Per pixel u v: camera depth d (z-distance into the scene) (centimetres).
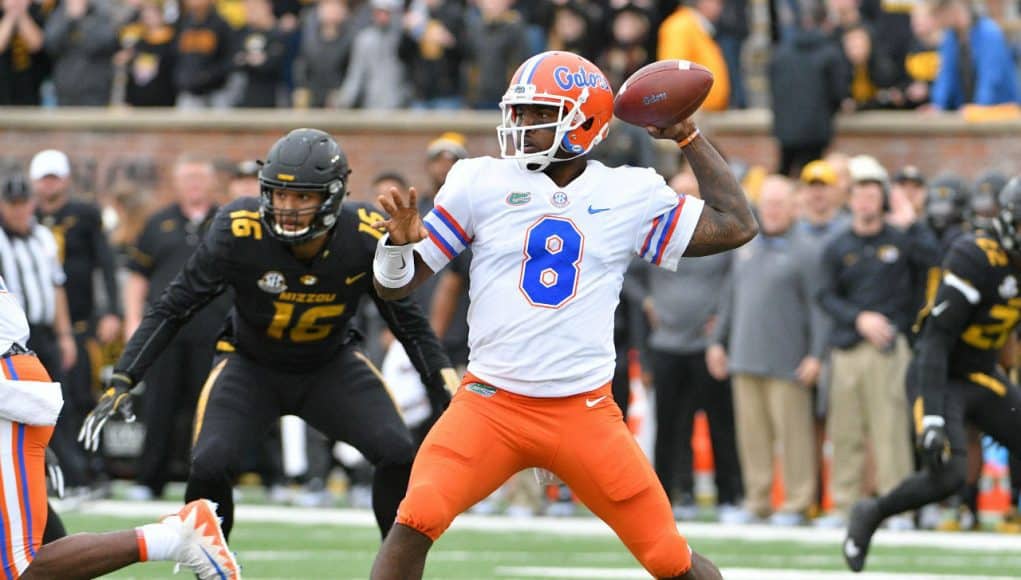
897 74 4909
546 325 1708
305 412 2197
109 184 5247
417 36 5066
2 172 5288
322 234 2023
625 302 3944
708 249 1756
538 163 1722
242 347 2170
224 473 2066
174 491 4334
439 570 2788
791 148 4575
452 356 3844
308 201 1973
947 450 2544
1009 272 2497
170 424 3981
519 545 3212
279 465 4247
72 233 4156
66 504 3816
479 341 1736
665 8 4853
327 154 1972
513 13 5000
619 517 1722
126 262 4291
